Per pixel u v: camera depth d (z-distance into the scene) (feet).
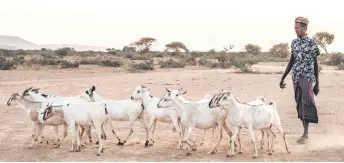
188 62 187.73
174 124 43.70
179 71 140.05
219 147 43.93
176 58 230.68
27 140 47.42
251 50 283.59
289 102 71.92
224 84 97.04
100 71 140.46
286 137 47.57
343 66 148.05
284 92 83.35
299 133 49.60
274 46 262.06
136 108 44.83
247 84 96.94
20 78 116.06
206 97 45.34
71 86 95.96
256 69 143.95
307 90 42.91
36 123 45.09
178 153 41.34
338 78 110.63
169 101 41.39
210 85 95.30
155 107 44.91
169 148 43.57
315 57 42.93
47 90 89.15
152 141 45.60
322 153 40.34
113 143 45.98
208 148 43.45
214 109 41.24
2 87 94.58
